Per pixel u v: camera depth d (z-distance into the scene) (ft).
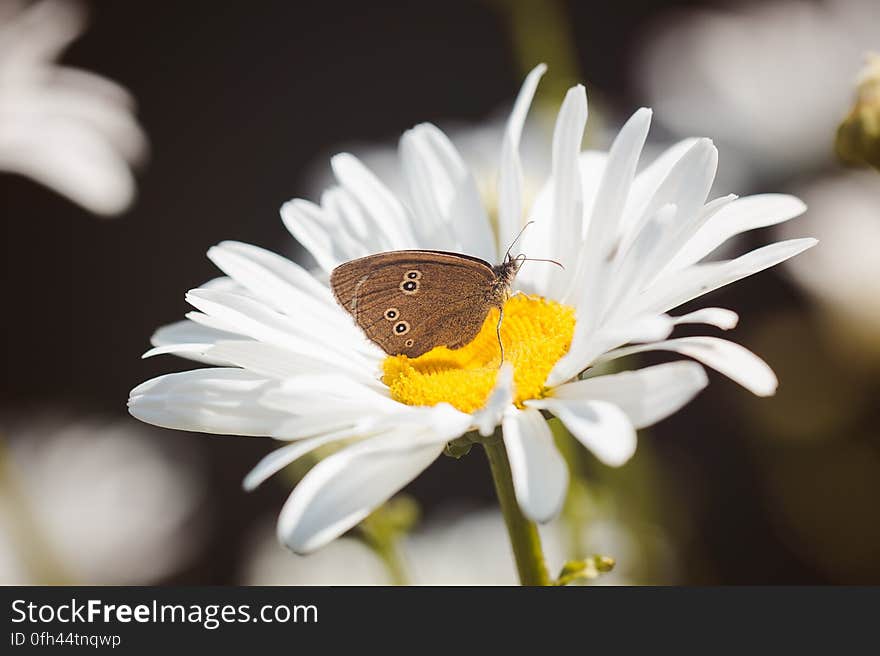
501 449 1.01
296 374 1.03
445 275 1.05
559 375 0.99
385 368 1.05
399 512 1.19
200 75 2.60
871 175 1.46
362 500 0.96
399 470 0.97
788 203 1.03
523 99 1.11
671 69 1.71
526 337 1.04
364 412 0.98
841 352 1.38
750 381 0.93
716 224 1.03
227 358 1.02
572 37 2.29
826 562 1.37
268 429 1.00
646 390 0.95
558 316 1.05
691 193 1.00
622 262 1.00
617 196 1.03
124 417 1.72
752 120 1.65
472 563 1.42
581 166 1.11
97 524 1.60
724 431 1.71
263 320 1.03
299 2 2.65
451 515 1.54
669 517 1.28
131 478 1.64
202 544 1.73
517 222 1.11
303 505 0.96
